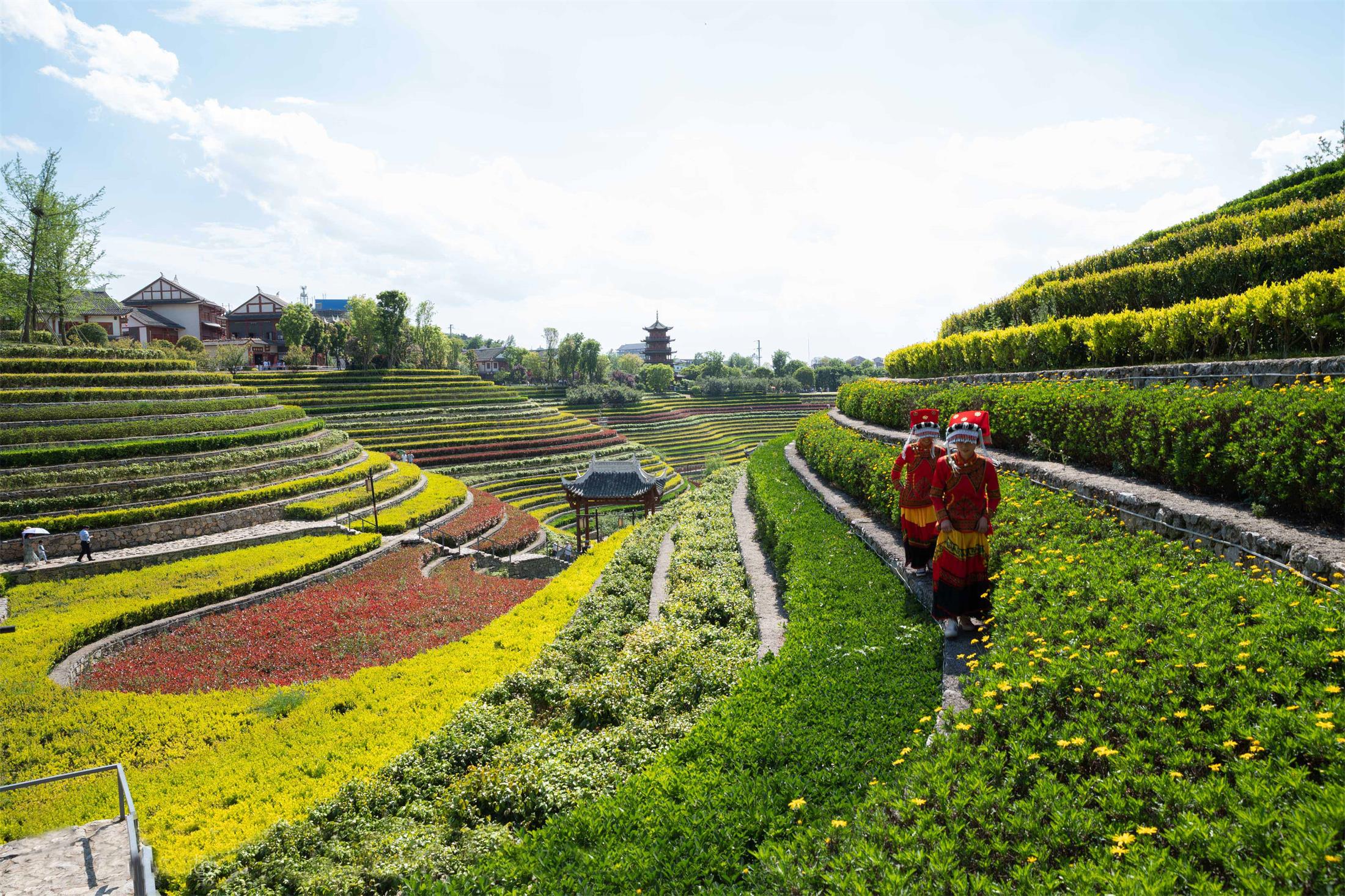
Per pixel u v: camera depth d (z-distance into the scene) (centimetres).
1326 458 662
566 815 628
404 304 8344
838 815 507
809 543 1247
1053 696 505
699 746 657
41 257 4569
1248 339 1157
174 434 3669
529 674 1220
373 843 793
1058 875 349
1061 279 2580
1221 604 544
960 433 752
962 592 759
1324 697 406
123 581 2420
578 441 7062
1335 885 289
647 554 1950
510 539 3838
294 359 8288
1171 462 872
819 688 707
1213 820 354
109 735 1401
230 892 795
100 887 901
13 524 2706
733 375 14250
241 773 1184
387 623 2167
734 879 471
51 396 3519
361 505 3672
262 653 1945
